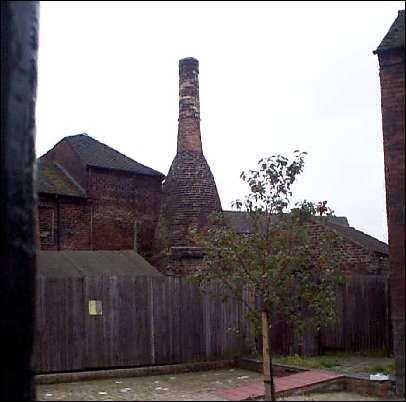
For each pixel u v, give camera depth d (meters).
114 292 14.03
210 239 10.65
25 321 5.42
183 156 22.20
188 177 21.80
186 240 20.97
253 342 15.21
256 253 9.79
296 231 9.72
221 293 13.70
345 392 11.10
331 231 10.41
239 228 15.48
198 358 14.90
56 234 21.58
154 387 12.15
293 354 15.83
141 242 24.03
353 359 15.44
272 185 9.93
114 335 13.90
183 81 22.95
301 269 9.82
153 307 14.48
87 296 13.69
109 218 23.22
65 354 13.24
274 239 9.74
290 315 10.05
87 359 13.48
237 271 10.16
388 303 17.11
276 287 9.64
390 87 10.52
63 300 13.38
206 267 10.62
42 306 13.09
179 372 14.45
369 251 18.81
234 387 12.02
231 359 15.30
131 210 23.97
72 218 22.12
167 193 22.20
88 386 12.39
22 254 5.42
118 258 16.48
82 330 13.52
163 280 14.70
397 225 10.30
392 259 10.30
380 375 11.38
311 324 9.98
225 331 15.31
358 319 17.19
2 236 5.31
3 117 5.38
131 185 24.20
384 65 10.60
